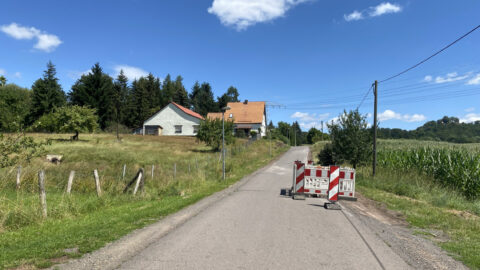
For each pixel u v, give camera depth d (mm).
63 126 36344
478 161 14070
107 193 11461
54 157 21359
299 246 5383
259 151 43656
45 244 5195
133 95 80750
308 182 11398
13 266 4180
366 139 20688
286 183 16703
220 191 13367
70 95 68625
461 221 8023
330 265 4477
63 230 6395
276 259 4680
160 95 94312
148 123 59094
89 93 66812
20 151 9516
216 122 35094
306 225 7059
